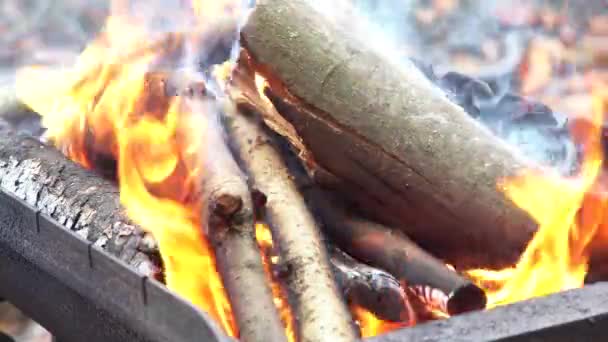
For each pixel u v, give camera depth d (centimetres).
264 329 153
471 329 147
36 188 171
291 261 158
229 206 158
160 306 148
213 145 165
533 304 149
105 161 177
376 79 163
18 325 194
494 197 160
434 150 161
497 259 162
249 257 157
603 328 148
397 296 157
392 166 162
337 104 163
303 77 163
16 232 164
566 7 280
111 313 154
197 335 144
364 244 163
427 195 161
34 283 165
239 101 171
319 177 167
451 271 157
